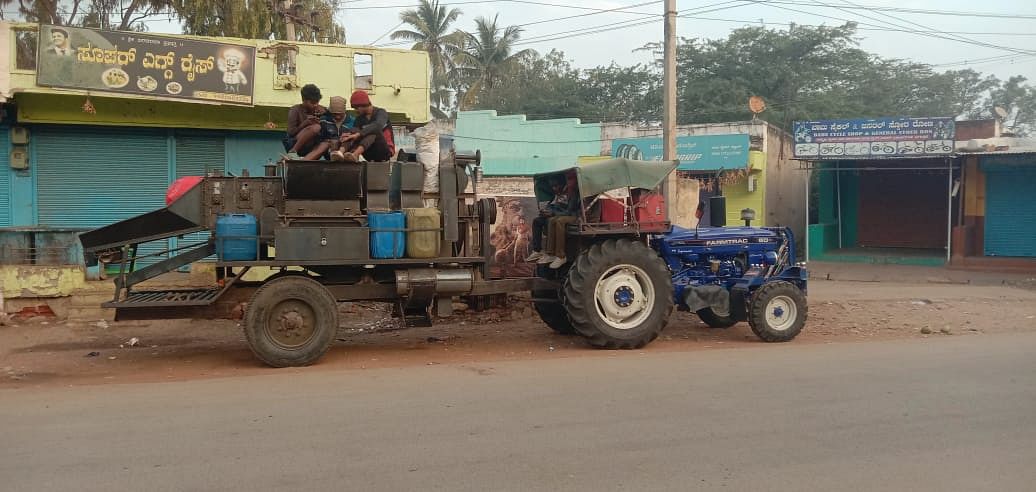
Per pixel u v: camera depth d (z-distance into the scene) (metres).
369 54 13.47
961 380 7.24
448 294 9.02
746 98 36.28
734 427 5.60
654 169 9.76
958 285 17.33
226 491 4.27
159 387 7.06
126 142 12.95
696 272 10.77
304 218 8.32
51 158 12.60
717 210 11.23
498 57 41.62
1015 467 4.78
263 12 18.38
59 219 12.70
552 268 10.06
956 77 43.12
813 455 4.98
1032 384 7.07
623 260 9.45
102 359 8.91
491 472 4.61
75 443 5.16
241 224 8.16
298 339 8.28
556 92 40.47
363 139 8.84
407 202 8.88
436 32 39.91
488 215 9.20
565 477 4.53
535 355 9.05
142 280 8.49
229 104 12.74
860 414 5.98
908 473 4.65
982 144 23.03
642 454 4.97
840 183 27.22
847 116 35.62
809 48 38.75
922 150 21.42
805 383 7.10
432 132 9.29
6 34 11.58
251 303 8.12
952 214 23.69
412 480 4.46
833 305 13.23
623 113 40.25
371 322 11.91
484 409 6.11
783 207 27.11
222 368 8.28
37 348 9.62
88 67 11.85
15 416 5.90
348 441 5.22
